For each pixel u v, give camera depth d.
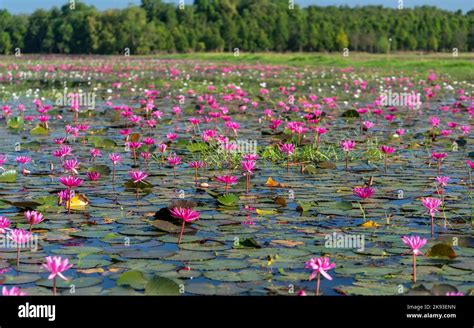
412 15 55.28
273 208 4.80
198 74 24.89
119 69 28.19
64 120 10.89
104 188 5.46
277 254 3.70
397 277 3.33
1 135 8.91
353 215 4.61
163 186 5.57
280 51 50.28
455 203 4.97
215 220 4.43
